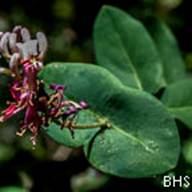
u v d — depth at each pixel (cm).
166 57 59
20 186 58
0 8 75
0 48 50
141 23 56
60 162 60
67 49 74
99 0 73
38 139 65
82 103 51
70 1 75
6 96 56
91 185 61
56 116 51
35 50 51
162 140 50
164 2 71
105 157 50
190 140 55
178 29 68
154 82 55
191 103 54
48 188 59
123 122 51
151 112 50
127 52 56
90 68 51
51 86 51
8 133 69
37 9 75
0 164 62
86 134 51
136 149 50
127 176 50
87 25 74
